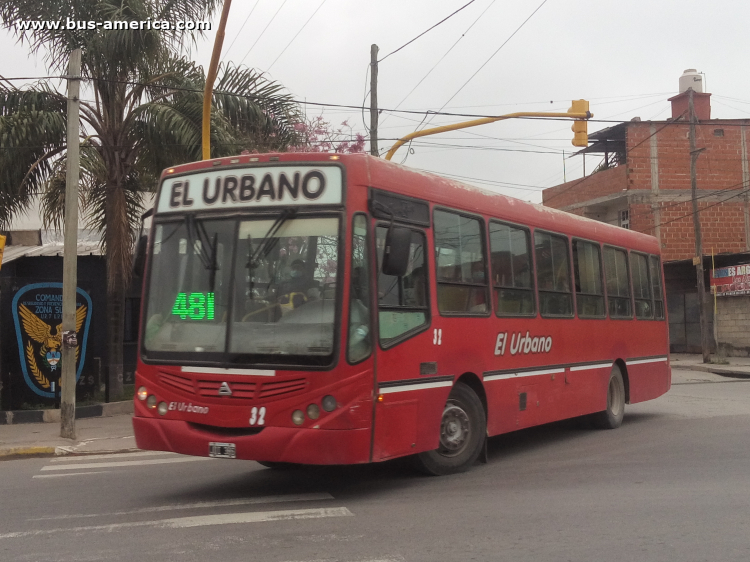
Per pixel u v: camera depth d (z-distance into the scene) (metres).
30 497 7.79
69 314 12.30
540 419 10.00
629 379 12.84
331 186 7.04
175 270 7.45
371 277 7.07
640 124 35.09
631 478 8.24
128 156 16.02
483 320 8.84
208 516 6.67
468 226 8.78
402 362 7.39
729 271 31.33
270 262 7.07
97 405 14.99
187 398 7.13
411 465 8.37
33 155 14.80
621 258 12.91
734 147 35.44
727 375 25.41
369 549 5.56
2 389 14.60
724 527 6.18
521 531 6.05
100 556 5.46
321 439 6.64
